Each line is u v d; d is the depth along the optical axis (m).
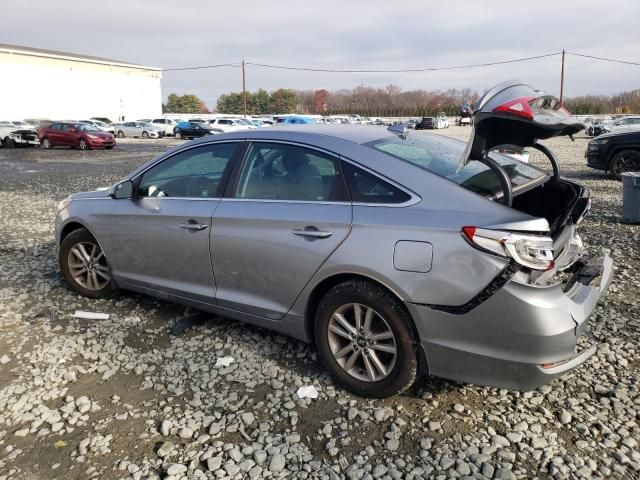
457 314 2.70
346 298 3.04
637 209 7.37
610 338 3.85
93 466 2.61
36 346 3.84
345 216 3.03
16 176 15.21
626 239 6.61
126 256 4.28
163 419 2.97
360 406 3.06
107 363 3.60
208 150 3.87
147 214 4.03
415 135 3.76
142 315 4.38
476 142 2.87
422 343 2.85
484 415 2.96
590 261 3.42
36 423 2.94
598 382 3.28
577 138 37.19
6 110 47.75
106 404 3.12
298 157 3.38
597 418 2.92
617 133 11.81
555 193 3.53
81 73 54.72
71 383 3.35
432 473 2.52
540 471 2.53
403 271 2.80
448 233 2.70
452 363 2.80
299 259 3.19
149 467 2.60
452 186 2.86
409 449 2.70
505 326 2.60
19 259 6.11
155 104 66.19
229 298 3.67
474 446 2.70
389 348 2.96
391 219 2.88
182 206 3.83
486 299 2.61
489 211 2.70
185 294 3.95
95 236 4.46
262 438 2.80
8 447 2.75
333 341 3.20
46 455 2.68
